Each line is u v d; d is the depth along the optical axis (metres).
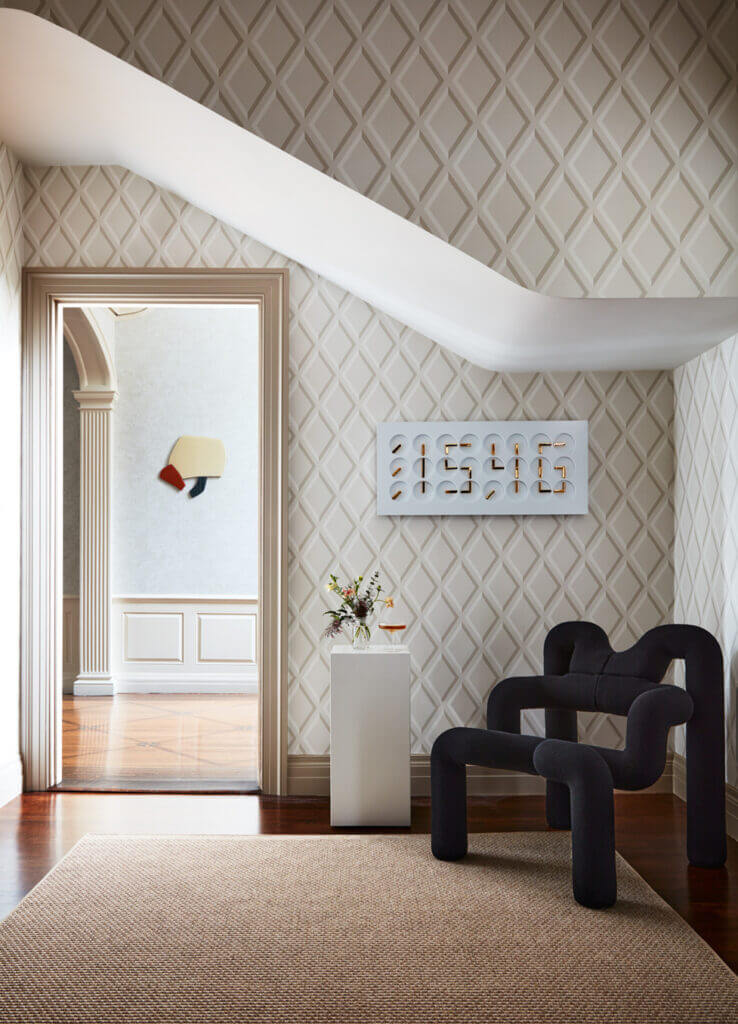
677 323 3.42
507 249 3.04
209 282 4.31
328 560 4.33
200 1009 2.25
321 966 2.47
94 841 3.54
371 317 4.34
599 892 2.87
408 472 4.32
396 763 3.79
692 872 3.24
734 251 3.04
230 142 3.19
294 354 4.34
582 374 4.38
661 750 3.06
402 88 3.02
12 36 3.03
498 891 3.02
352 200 3.09
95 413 7.12
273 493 4.31
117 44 2.96
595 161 3.05
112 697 6.96
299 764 4.29
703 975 2.43
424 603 4.35
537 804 4.14
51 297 4.33
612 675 3.59
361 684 3.81
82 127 3.79
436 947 2.59
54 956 2.53
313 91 3.01
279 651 4.29
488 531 4.36
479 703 4.35
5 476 4.14
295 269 4.33
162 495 7.27
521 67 3.04
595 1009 2.26
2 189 4.06
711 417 3.89
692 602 4.15
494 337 3.76
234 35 2.99
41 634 4.32
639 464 4.38
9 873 3.21
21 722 4.30
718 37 3.04
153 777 4.53
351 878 3.14
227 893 3.00
